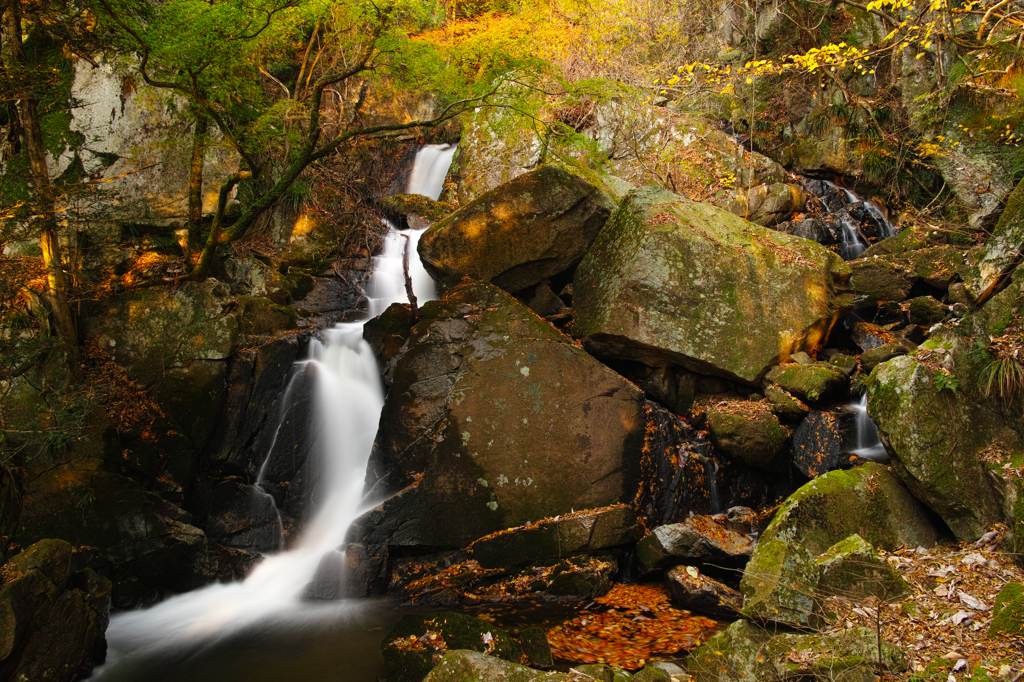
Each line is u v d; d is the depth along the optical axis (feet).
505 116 30.89
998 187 30.63
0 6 22.11
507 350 24.31
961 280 28.40
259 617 20.34
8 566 15.67
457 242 28.50
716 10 41.60
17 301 22.57
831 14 40.16
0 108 24.89
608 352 26.02
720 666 14.25
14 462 20.16
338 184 36.01
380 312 32.42
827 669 12.32
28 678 15.08
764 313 25.21
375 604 21.25
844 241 34.45
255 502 24.41
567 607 20.43
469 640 16.38
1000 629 13.03
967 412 18.61
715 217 26.86
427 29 26.86
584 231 28.68
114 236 26.86
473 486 22.84
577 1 33.88
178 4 21.24
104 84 27.30
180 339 24.93
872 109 37.58
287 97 36.06
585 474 23.15
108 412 22.43
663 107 39.63
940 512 18.25
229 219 29.89
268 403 25.48
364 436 26.30
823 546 17.70
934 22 27.27
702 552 21.22
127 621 19.99
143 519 21.22
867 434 23.35
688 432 24.66
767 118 42.19
